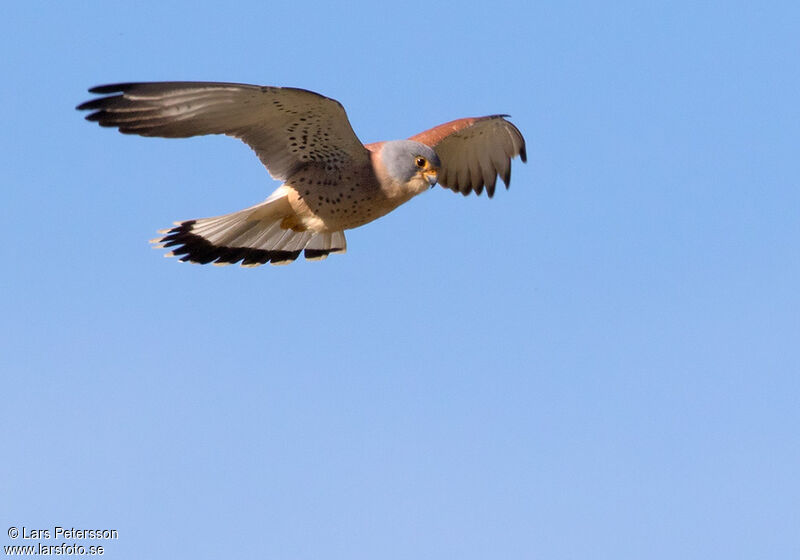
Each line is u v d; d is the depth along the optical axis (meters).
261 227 13.91
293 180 13.20
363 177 13.30
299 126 12.62
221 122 12.34
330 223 13.59
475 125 15.31
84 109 11.55
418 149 13.42
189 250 13.87
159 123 11.98
